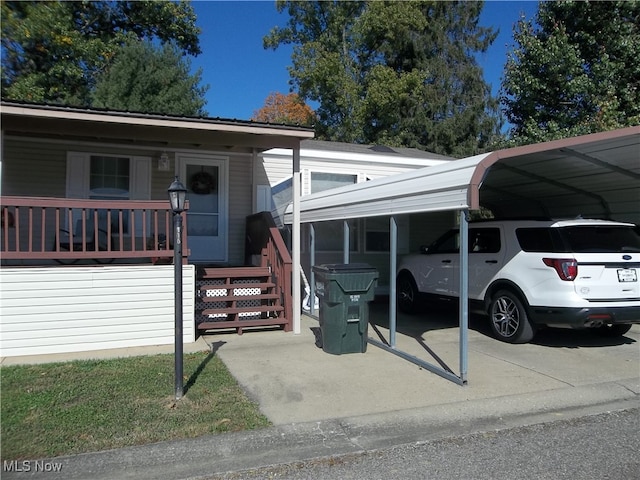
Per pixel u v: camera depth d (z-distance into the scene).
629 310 6.45
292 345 7.13
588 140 5.81
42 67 18.55
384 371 5.91
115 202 6.87
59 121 6.86
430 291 9.16
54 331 6.56
